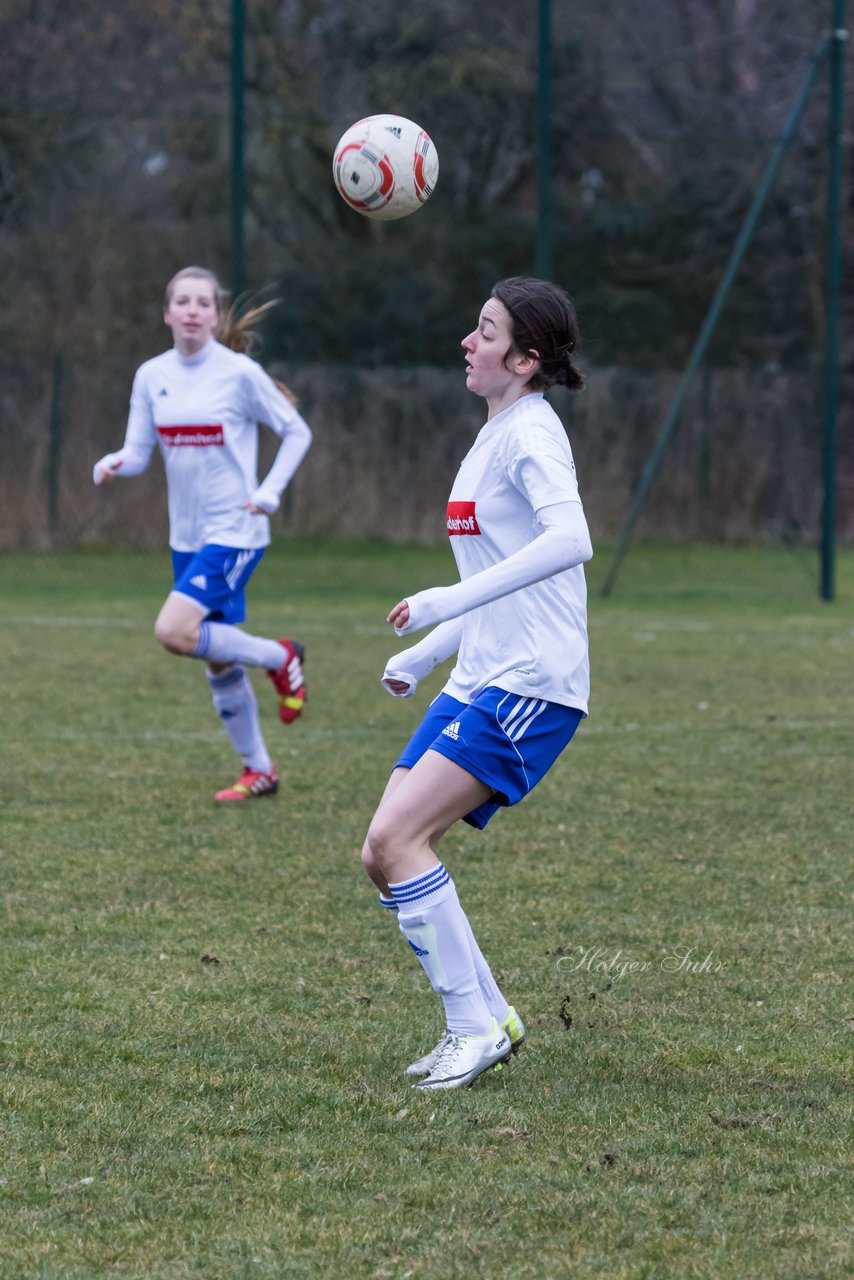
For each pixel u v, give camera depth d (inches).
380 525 2568.9
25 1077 474.3
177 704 1242.6
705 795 922.1
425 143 571.5
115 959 599.8
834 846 797.9
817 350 3137.3
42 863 747.4
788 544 2716.5
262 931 641.0
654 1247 364.2
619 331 3093.0
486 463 480.1
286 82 2893.7
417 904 470.6
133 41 2881.4
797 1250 362.6
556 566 448.5
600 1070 487.2
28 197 2888.8
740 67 3321.9
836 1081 476.7
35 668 1417.3
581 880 728.3
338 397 2608.3
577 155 3159.5
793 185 3144.7
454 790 470.0
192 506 899.4
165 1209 384.2
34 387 2581.2
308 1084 472.1
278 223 3056.1
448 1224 375.9
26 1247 363.6
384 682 501.7
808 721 1184.8
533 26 3041.3
